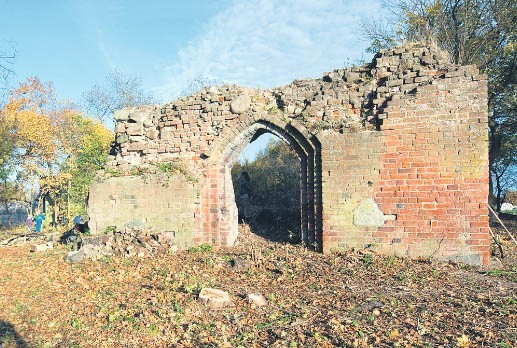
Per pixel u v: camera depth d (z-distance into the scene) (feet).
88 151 85.35
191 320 17.13
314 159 29.89
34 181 90.27
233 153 34.37
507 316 16.25
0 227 89.35
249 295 19.34
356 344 13.83
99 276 25.38
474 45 57.21
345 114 29.66
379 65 29.40
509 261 26.89
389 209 27.30
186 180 32.68
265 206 62.03
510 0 54.39
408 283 21.57
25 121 85.30
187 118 33.99
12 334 16.96
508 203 104.83
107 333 16.34
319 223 29.43
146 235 32.01
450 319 16.19
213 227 32.83
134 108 36.17
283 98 32.07
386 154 27.45
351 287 21.08
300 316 17.08
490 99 56.70
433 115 26.53
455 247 25.96
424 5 64.49
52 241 42.78
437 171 26.37
